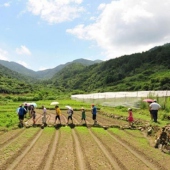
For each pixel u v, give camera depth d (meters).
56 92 167.50
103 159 17.31
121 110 47.28
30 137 24.42
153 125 26.55
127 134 26.06
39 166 16.02
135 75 189.62
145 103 44.72
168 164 16.34
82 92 187.88
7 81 155.00
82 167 15.80
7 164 16.44
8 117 40.09
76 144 21.83
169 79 137.62
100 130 28.12
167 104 38.75
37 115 45.53
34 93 132.12
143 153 18.83
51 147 20.89
